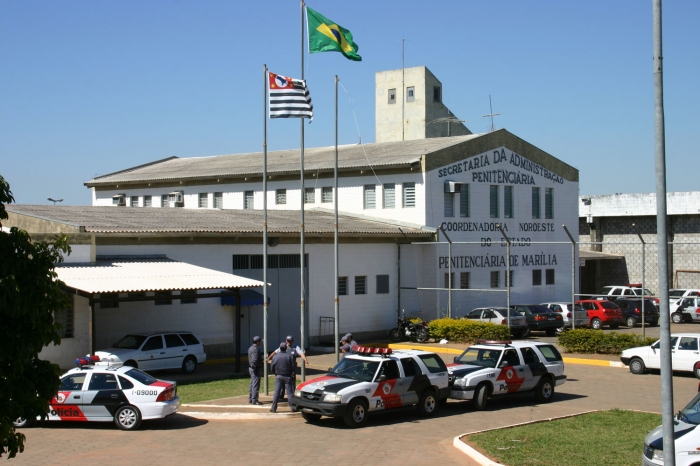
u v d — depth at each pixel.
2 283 8.52
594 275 60.91
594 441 16.03
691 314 47.31
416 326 38.34
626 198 58.38
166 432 18.09
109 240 29.55
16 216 31.67
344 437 17.61
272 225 36.16
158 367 26.53
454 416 20.55
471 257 44.56
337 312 25.16
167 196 56.25
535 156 49.19
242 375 27.33
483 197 45.59
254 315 33.97
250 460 15.20
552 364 23.20
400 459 15.23
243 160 56.81
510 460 14.19
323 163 47.28
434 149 43.97
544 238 49.47
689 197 55.19
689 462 11.52
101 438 17.30
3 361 8.48
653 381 26.69
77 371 18.61
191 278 27.38
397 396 19.73
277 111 23.11
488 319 38.84
